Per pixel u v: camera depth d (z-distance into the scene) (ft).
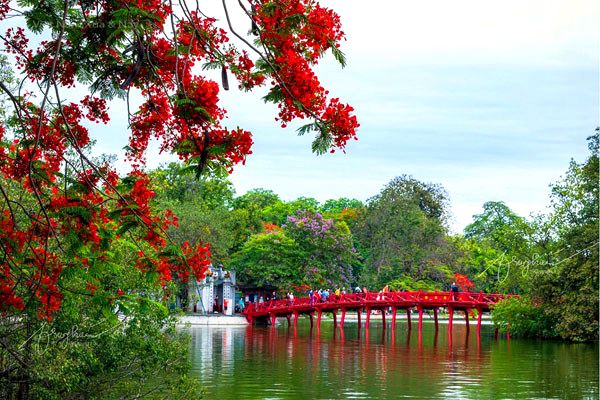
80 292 31.71
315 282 244.01
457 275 271.90
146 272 30.89
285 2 31.01
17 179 32.73
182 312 63.98
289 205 349.61
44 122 34.14
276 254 243.40
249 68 32.07
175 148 31.86
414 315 321.73
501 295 181.57
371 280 274.16
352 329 215.31
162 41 33.12
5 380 51.03
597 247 161.27
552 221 176.96
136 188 30.55
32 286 32.07
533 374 106.42
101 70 34.24
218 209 259.80
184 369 61.11
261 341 157.69
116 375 58.59
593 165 174.29
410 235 282.36
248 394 85.30
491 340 172.65
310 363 117.29
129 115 33.04
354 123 30.42
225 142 29.68
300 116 31.04
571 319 157.89
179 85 29.86
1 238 30.99
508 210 409.28
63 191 33.19
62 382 51.06
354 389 90.43
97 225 29.84
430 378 101.24
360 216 303.27
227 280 228.63
